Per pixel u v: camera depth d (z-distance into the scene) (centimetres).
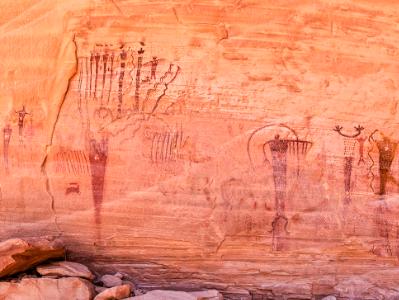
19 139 571
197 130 559
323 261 550
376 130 562
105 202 558
